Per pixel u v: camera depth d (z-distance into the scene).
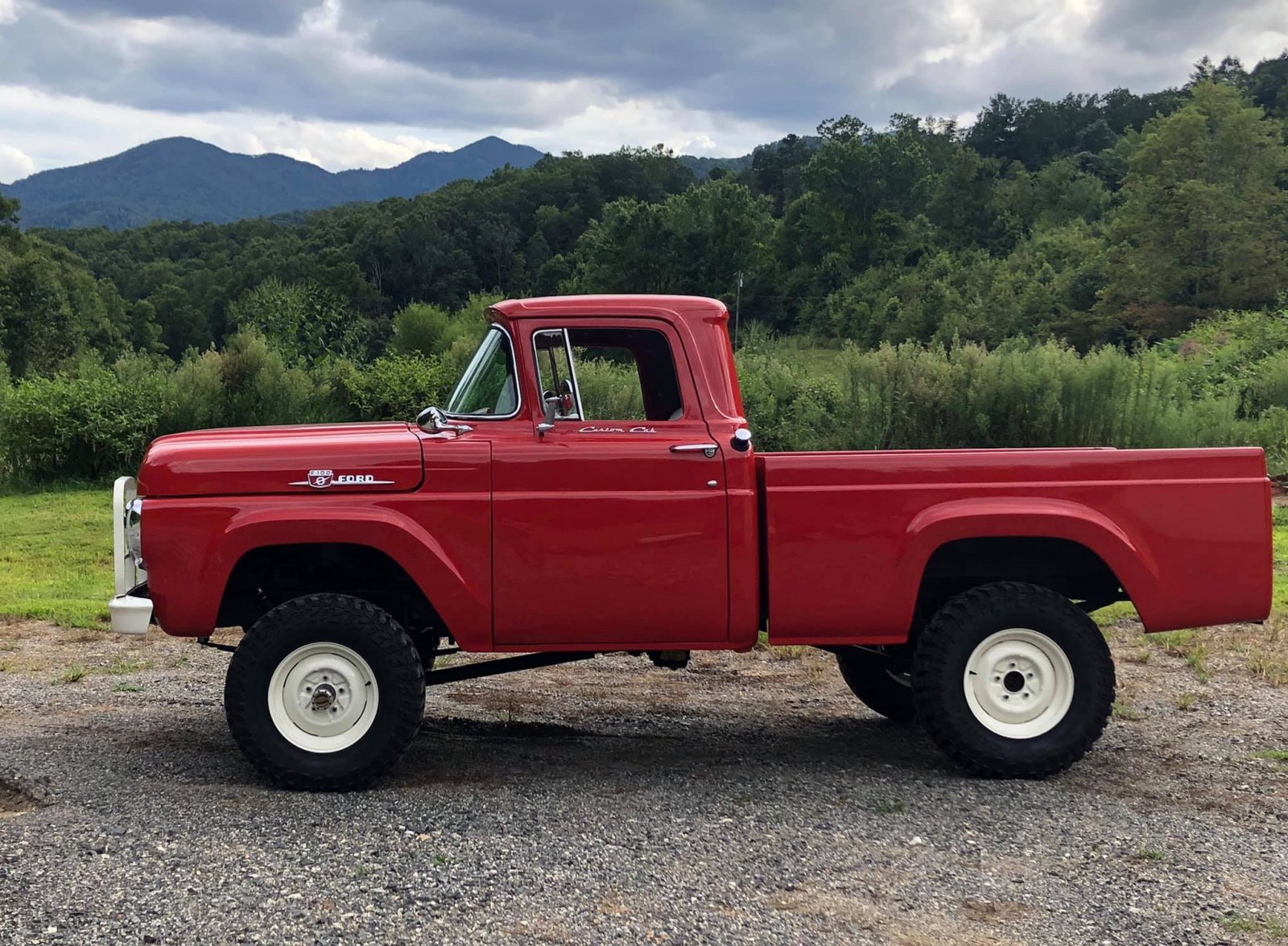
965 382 17.52
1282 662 7.44
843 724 6.37
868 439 17.70
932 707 5.18
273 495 5.00
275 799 4.81
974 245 96.38
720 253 94.88
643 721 6.38
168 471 4.97
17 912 3.61
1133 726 6.16
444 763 5.45
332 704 4.97
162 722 6.14
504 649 5.12
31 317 68.38
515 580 5.05
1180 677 7.24
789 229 105.50
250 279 113.62
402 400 21.00
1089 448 5.39
